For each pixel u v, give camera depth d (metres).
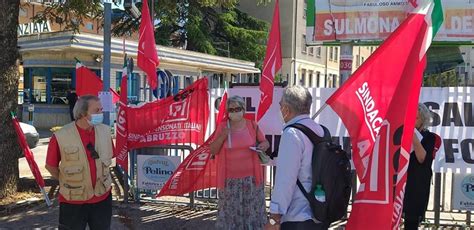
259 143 5.31
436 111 6.19
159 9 10.91
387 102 3.41
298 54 42.53
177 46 33.06
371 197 3.30
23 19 27.09
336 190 3.14
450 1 7.49
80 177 4.26
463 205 6.24
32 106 20.08
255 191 5.25
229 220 5.23
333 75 52.59
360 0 7.37
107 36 7.38
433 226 6.35
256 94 6.63
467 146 6.14
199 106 7.07
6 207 7.00
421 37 3.26
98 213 4.41
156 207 7.25
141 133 7.20
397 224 3.28
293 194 3.21
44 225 6.35
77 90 7.88
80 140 4.29
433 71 11.77
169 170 7.12
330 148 3.19
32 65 20.70
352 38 7.46
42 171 10.27
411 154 4.47
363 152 3.52
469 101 6.11
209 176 6.67
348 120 3.56
